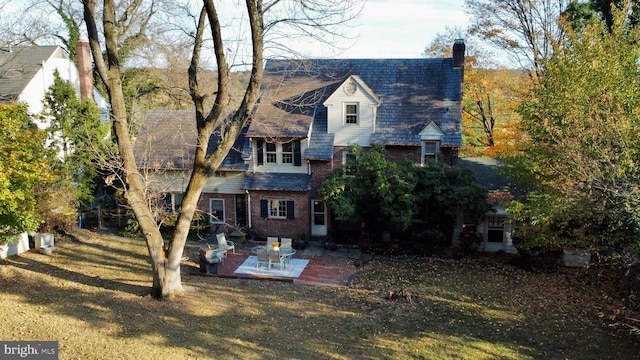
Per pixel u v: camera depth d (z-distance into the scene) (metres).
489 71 37.91
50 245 22.84
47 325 14.38
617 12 18.84
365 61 29.77
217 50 15.85
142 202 16.66
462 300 18.39
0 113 16.52
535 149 19.25
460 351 14.34
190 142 28.91
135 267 21.41
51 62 32.59
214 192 27.83
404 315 16.89
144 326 14.83
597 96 16.86
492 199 24.67
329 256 24.19
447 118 26.64
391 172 24.25
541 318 16.80
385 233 26.64
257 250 22.06
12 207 16.16
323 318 16.44
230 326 15.34
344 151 27.03
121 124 16.38
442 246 25.11
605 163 15.65
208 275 20.77
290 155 27.11
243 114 16.55
